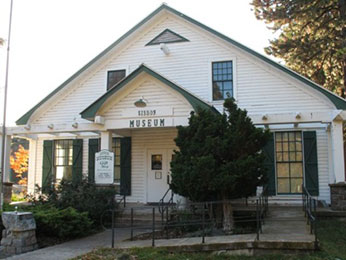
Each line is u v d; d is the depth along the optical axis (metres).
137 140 16.61
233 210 12.43
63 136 17.53
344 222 11.59
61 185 13.57
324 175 14.49
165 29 16.73
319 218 12.07
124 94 13.87
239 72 15.57
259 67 15.38
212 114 11.31
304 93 14.80
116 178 16.69
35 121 17.44
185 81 16.16
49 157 17.48
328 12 20.33
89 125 14.24
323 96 14.46
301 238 8.64
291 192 14.73
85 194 12.93
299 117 12.93
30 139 17.72
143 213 13.40
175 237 10.62
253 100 15.26
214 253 8.66
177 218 11.84
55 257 8.77
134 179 16.44
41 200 13.38
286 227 10.29
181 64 16.33
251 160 10.08
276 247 8.34
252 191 10.71
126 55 17.05
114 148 16.84
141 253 8.77
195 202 11.05
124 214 13.48
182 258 8.37
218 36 15.84
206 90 15.87
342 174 12.52
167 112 13.33
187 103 13.16
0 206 12.35
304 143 14.73
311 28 21.19
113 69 17.05
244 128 10.58
